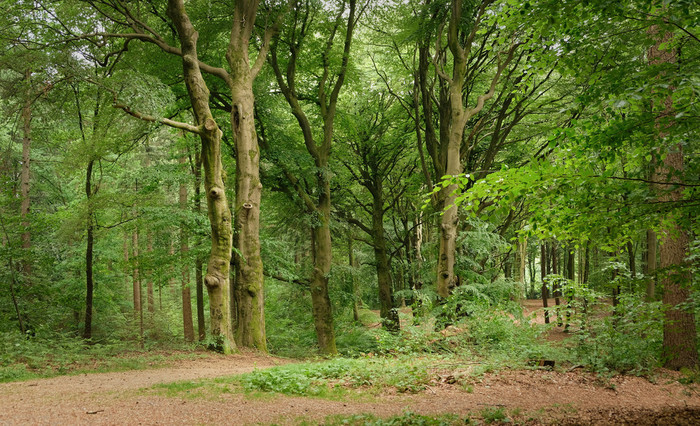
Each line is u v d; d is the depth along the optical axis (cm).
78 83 1417
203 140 1437
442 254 1775
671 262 1045
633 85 479
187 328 2053
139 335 2091
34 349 1148
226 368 1160
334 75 2241
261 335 1638
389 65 2266
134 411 614
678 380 902
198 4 1689
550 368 1013
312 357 1817
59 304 1836
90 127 1775
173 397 716
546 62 626
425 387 856
